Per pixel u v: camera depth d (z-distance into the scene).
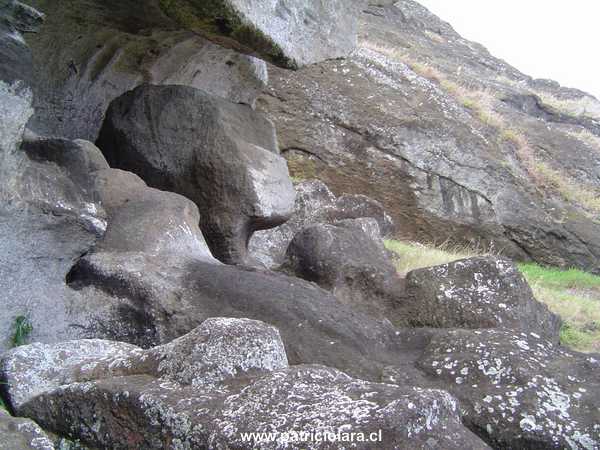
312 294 4.67
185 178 6.52
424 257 9.35
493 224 13.70
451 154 13.59
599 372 3.85
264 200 6.47
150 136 6.58
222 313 4.42
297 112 13.16
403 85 14.20
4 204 4.12
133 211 5.14
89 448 3.02
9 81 4.08
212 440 2.67
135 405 2.92
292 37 6.05
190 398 2.89
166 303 4.43
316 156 13.17
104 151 6.75
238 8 5.25
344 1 6.80
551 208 14.52
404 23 24.53
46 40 6.23
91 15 6.24
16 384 3.34
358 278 5.86
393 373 3.98
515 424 3.54
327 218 10.01
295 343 4.18
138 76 7.10
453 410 2.76
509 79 24.19
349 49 6.93
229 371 3.10
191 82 7.41
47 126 6.55
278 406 2.73
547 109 21.81
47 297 4.39
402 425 2.52
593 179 16.66
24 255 4.31
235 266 5.11
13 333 4.21
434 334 4.45
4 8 4.11
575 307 7.89
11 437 2.70
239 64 7.57
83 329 4.40
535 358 3.94
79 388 3.10
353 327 4.41
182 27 6.15
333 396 2.73
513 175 14.20
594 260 14.26
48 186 4.41
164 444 2.81
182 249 5.03
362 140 13.30
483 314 5.23
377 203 10.71
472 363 3.93
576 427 3.46
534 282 10.46
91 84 6.82
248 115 7.27
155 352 3.31
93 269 4.57
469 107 16.11
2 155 4.06
